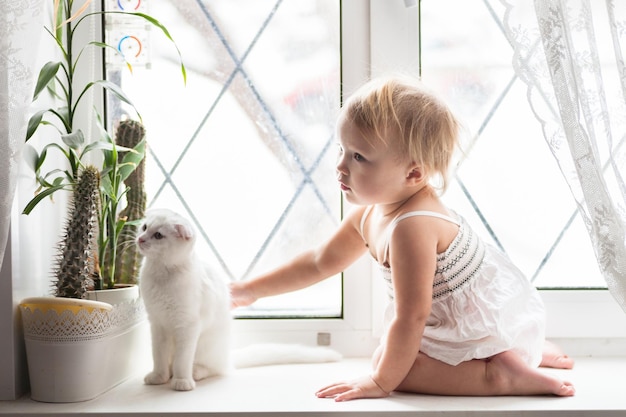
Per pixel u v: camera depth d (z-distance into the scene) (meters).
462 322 1.02
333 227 1.24
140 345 1.10
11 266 0.96
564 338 1.21
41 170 1.05
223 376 1.08
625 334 1.20
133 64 1.21
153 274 1.01
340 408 0.89
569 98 0.92
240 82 1.23
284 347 1.17
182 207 1.23
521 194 1.22
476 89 1.21
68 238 0.99
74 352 0.93
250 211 1.24
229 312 1.10
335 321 1.21
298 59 1.23
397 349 0.96
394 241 0.99
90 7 1.17
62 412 0.89
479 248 1.08
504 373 0.96
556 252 1.23
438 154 1.02
